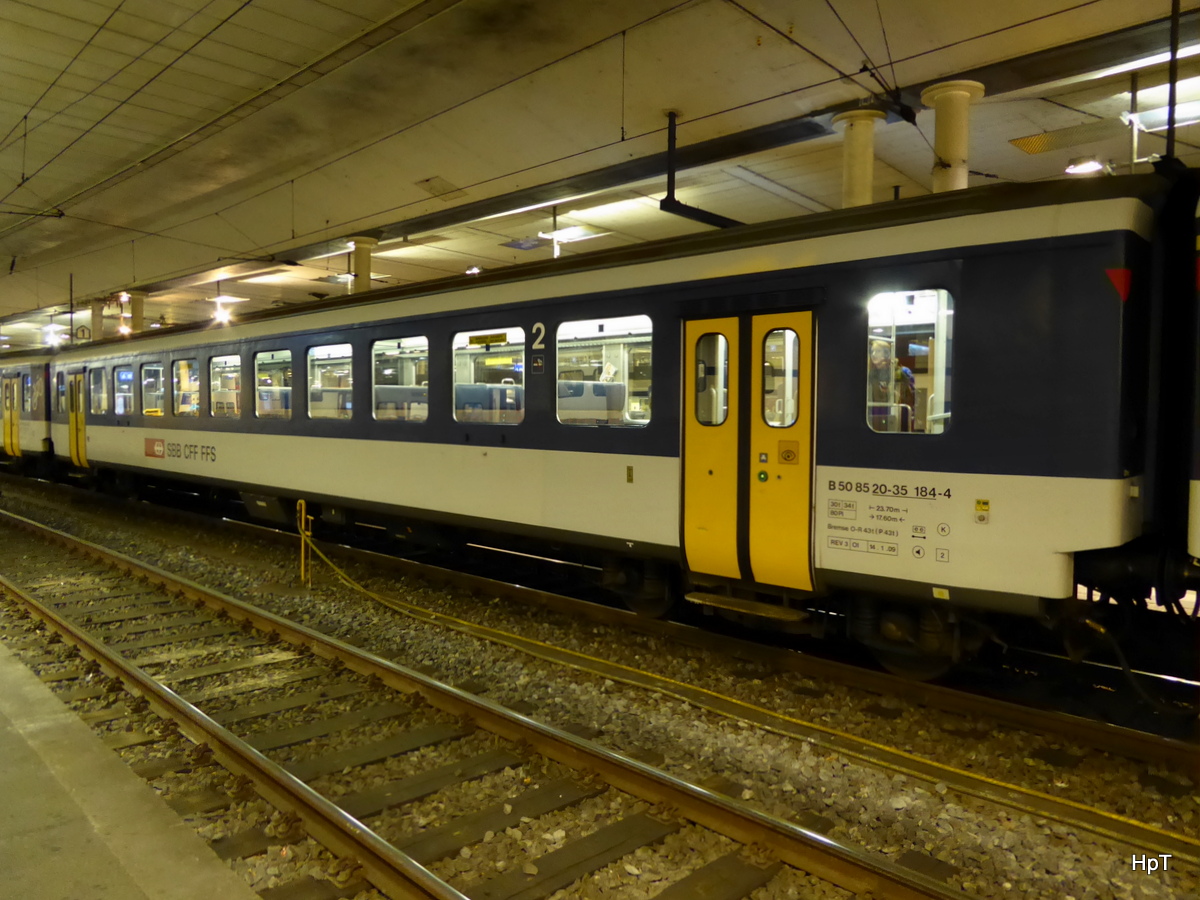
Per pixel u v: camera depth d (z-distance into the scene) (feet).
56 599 27.12
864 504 17.34
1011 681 19.29
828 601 22.04
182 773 14.53
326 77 40.06
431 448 27.04
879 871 10.53
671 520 20.59
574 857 11.57
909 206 16.72
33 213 64.80
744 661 20.34
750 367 19.02
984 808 13.12
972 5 28.60
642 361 21.15
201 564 32.78
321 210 59.88
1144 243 15.43
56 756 13.53
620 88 37.47
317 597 27.43
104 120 46.19
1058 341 15.19
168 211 64.03
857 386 17.39
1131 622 18.04
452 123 44.11
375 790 13.65
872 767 14.56
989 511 15.83
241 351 35.88
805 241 18.13
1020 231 15.52
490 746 15.47
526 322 23.94
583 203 56.44
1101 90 34.42
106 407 48.24
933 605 17.62
